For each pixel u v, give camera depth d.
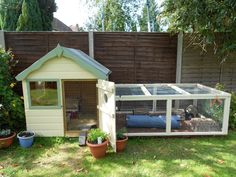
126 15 13.52
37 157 3.58
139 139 4.25
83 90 5.59
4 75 4.62
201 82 5.73
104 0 12.73
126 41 5.37
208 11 4.68
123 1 13.34
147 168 3.21
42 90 4.19
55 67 4.08
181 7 4.89
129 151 3.76
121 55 5.43
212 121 4.40
